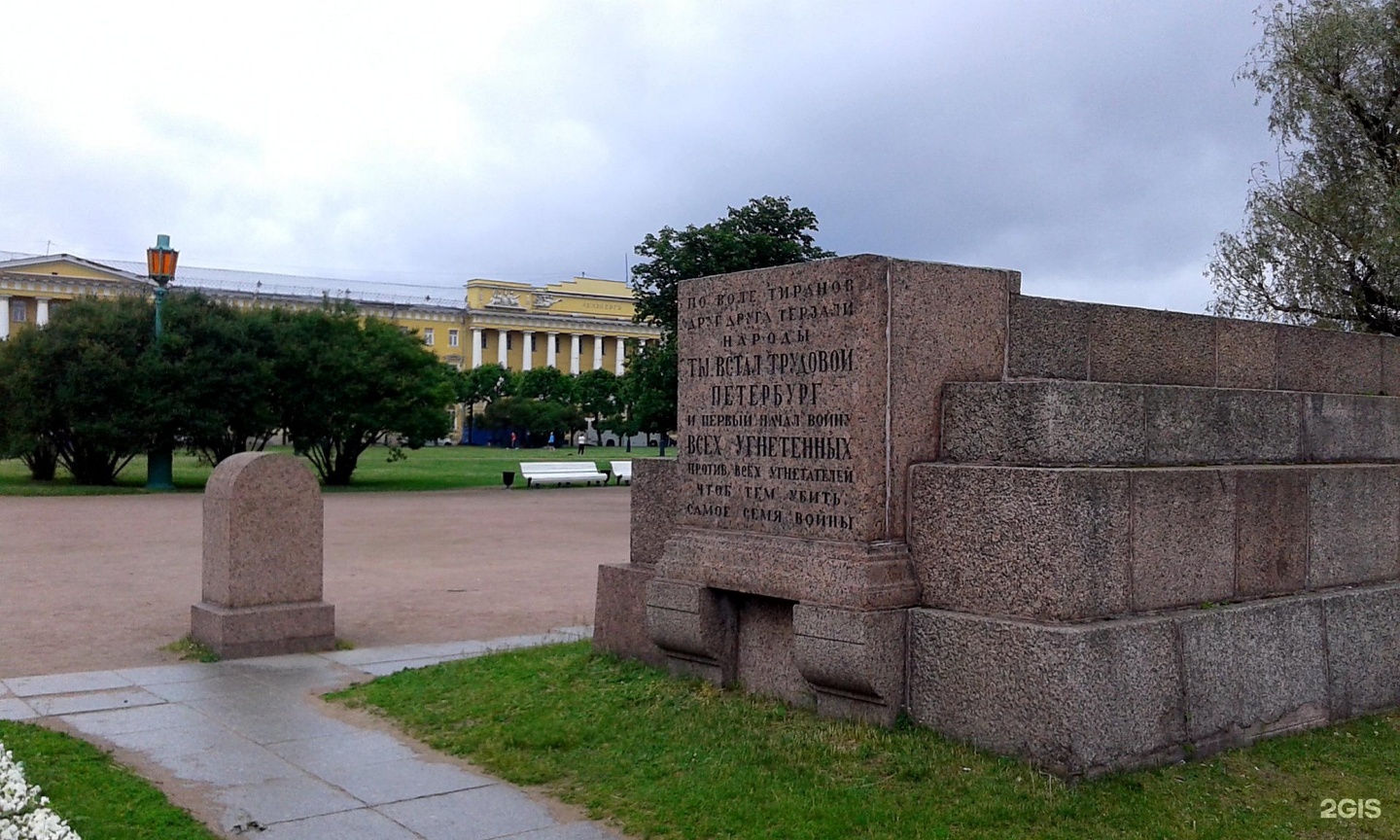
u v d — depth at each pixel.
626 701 7.39
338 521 25.03
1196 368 7.79
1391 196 14.27
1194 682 6.25
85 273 81.44
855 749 6.15
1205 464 7.07
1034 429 6.25
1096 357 7.32
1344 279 15.62
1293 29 15.73
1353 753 6.53
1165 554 6.41
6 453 32.81
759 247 23.92
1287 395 7.73
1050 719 5.71
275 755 6.73
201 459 42.84
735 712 6.94
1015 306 7.03
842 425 6.55
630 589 8.29
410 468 50.28
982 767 5.79
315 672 9.14
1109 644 5.81
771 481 7.05
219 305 35.03
